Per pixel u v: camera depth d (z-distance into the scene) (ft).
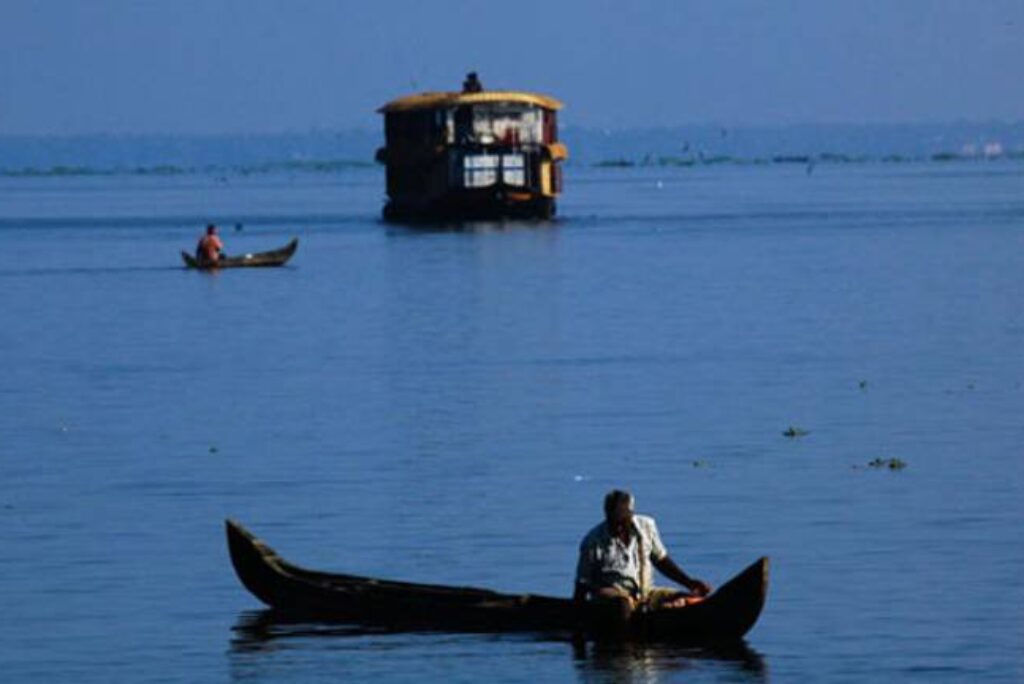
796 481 490.90
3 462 541.34
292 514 461.37
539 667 334.03
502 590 385.91
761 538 425.69
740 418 599.57
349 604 365.61
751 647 342.85
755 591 341.21
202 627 361.51
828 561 402.52
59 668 336.70
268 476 511.81
